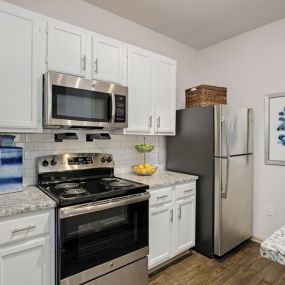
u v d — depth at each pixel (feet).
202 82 11.16
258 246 8.86
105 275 5.48
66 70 5.97
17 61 5.25
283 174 8.54
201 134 8.26
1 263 4.27
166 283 6.64
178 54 10.49
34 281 4.63
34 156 6.53
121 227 5.79
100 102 6.39
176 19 8.58
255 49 9.27
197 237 8.41
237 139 8.30
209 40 10.34
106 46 6.73
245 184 8.77
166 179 7.57
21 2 6.46
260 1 7.38
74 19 7.39
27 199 4.98
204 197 8.18
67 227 4.89
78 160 7.00
